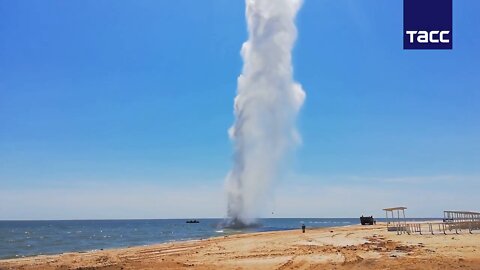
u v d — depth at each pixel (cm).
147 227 18962
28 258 3781
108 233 13038
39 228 19438
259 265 2570
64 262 3141
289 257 2911
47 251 6000
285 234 5997
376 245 3681
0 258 4431
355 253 3008
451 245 3422
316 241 4394
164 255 3447
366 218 10262
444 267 2227
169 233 11506
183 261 2911
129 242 7781
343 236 5162
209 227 16150
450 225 5672
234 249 3744
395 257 2678
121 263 2841
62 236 11250
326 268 2367
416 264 2339
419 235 4888
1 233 13575
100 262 3042
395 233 5541
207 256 3219
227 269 2434
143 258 3247
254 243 4362
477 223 5716
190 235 9362
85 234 12456
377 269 2255
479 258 2559
